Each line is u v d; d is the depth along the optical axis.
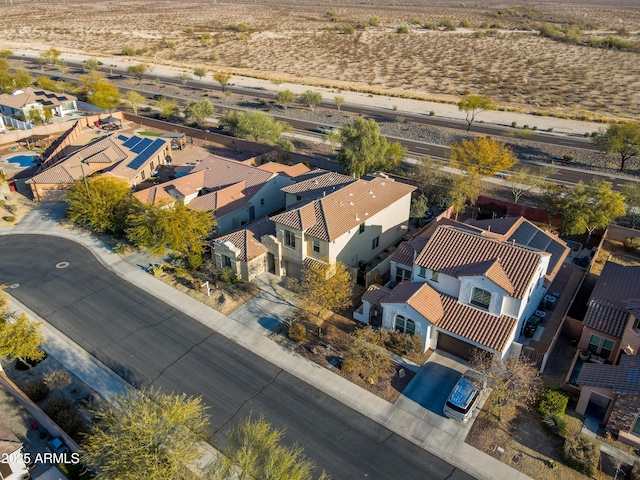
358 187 45.84
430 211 55.47
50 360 34.22
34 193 57.97
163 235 42.88
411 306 33.22
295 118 93.56
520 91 109.75
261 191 52.59
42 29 199.12
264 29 194.38
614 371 28.23
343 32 185.12
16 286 42.31
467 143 60.59
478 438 28.09
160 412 24.55
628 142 65.38
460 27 198.38
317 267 38.53
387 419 29.44
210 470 23.67
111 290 41.78
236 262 41.69
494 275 32.25
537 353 32.19
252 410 30.08
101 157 61.88
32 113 82.88
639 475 25.00
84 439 27.75
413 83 118.81
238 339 36.06
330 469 26.33
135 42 173.88
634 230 48.19
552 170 61.69
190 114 87.62
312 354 34.53
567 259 46.00
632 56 139.75
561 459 26.73
